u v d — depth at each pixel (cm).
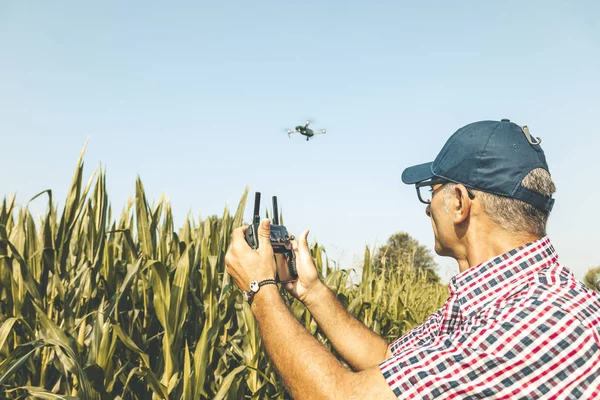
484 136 157
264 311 157
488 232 155
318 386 137
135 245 339
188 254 290
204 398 290
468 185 157
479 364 129
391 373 133
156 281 262
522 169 153
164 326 261
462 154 159
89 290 281
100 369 240
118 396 254
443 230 166
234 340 309
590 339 130
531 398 127
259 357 313
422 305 677
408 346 195
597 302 140
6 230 279
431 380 130
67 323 262
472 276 151
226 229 354
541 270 147
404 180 183
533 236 153
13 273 272
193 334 312
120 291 274
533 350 128
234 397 278
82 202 294
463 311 150
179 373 281
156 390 251
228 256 166
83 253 303
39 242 289
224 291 315
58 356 243
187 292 288
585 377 128
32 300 256
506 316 134
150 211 319
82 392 224
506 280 147
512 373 128
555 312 132
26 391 247
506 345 129
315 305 208
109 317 265
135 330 282
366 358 203
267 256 163
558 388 127
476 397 129
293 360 144
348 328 206
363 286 436
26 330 246
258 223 174
